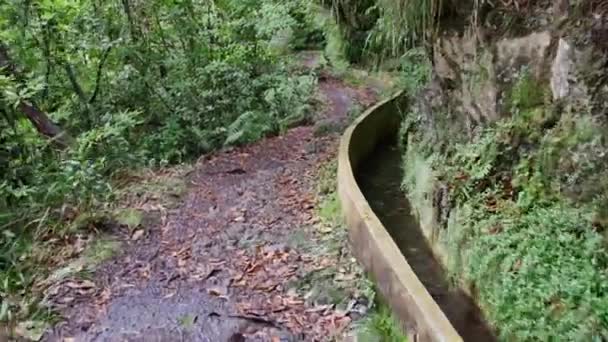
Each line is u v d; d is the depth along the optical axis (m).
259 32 9.10
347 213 4.75
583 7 3.66
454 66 5.05
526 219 3.68
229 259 4.47
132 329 3.63
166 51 8.36
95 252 4.61
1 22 6.45
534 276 3.26
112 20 7.62
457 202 4.30
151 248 4.71
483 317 3.64
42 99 6.94
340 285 3.96
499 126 4.30
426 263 4.57
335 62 11.70
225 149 7.51
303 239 4.72
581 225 3.37
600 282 2.98
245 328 3.57
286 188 5.93
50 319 3.76
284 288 4.00
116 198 5.61
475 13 4.61
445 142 5.12
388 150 7.59
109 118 6.87
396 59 8.33
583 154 3.55
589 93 3.57
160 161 7.05
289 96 8.70
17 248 4.64
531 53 4.20
